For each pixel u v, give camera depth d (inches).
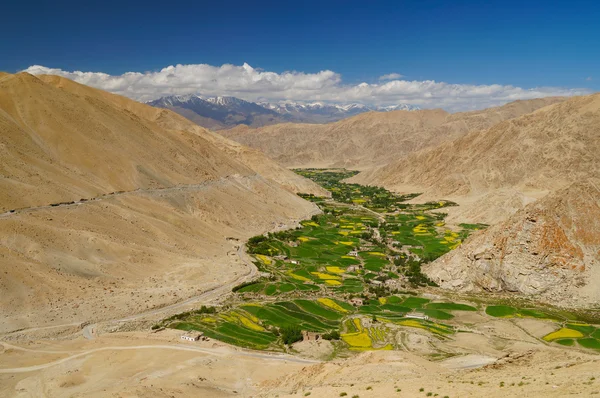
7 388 2468.0
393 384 1811.0
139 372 2679.6
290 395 1950.1
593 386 1381.6
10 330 3122.5
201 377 2623.0
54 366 2748.5
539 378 1652.3
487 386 1617.9
